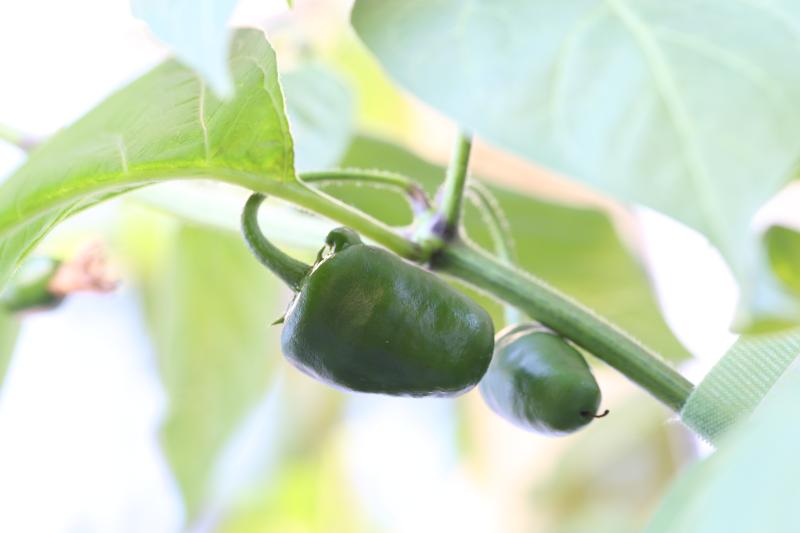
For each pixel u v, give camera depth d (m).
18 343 0.48
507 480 0.73
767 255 0.31
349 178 0.34
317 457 0.72
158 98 0.31
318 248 0.40
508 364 0.33
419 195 0.34
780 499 0.24
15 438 0.70
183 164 0.32
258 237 0.32
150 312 0.60
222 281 0.52
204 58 0.25
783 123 0.25
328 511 0.75
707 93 0.25
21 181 0.32
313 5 0.62
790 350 0.30
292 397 0.69
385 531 0.76
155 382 0.59
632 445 0.66
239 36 0.31
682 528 0.25
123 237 0.59
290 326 0.32
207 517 0.71
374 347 0.31
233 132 0.32
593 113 0.26
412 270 0.32
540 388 0.32
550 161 0.26
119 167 0.32
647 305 0.49
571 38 0.26
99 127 0.32
